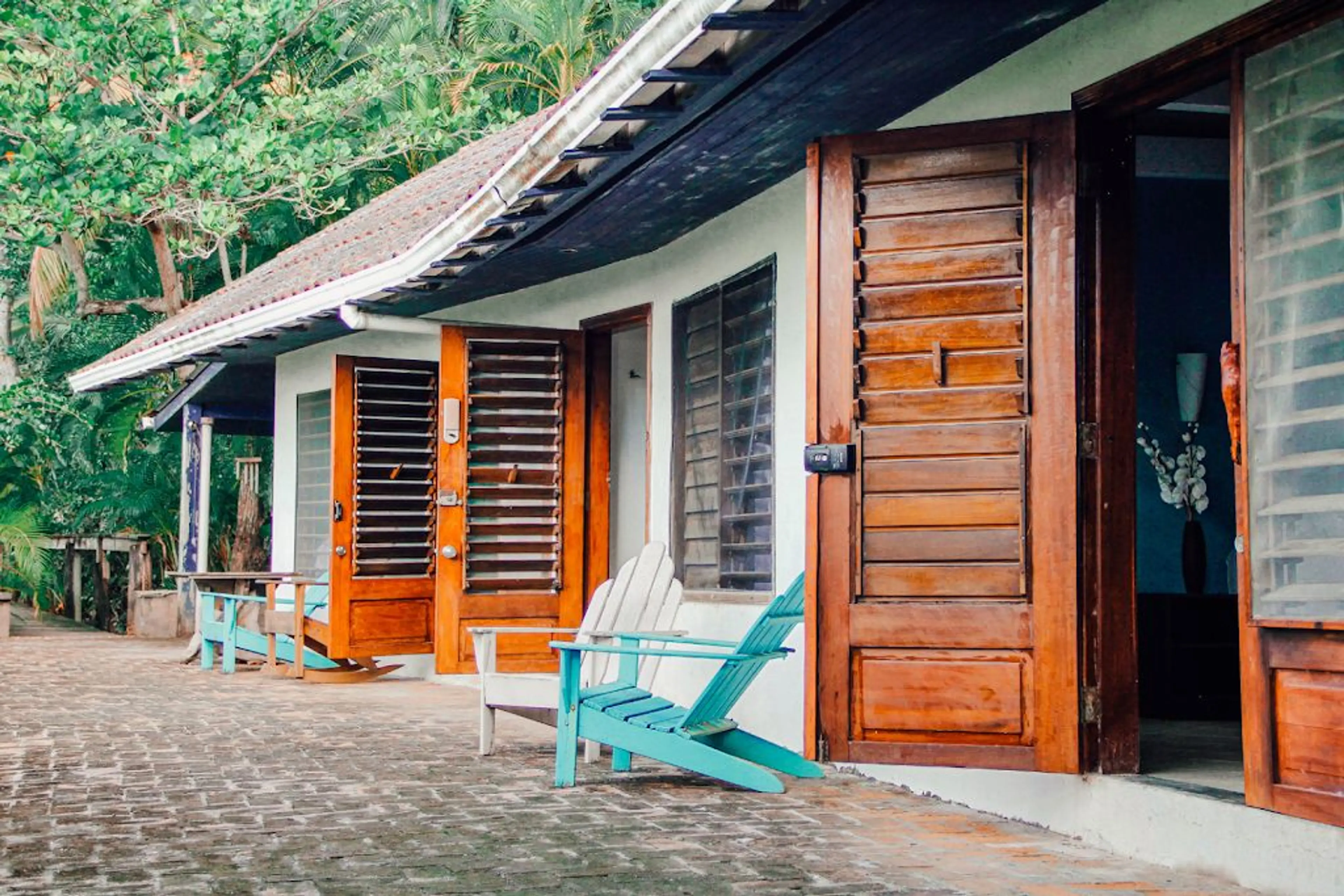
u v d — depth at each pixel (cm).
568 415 936
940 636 505
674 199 732
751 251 744
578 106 578
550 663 920
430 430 1080
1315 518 401
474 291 1009
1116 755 493
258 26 1844
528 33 2259
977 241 510
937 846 481
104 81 1808
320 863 443
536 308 1004
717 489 789
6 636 1622
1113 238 504
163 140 1805
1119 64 486
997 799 543
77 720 827
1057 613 491
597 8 2362
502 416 926
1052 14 498
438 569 905
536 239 814
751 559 750
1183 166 773
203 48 1983
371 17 2300
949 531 507
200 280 2269
